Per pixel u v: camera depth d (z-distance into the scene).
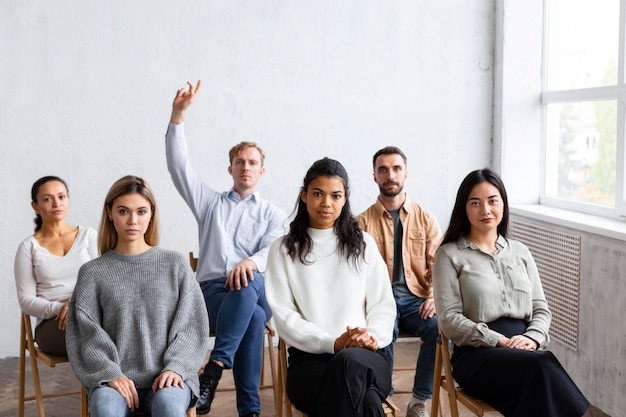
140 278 2.93
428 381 3.67
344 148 5.05
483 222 3.15
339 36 4.98
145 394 2.83
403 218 3.88
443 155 5.17
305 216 3.15
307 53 4.95
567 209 4.71
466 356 3.02
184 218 4.93
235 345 3.53
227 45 4.86
